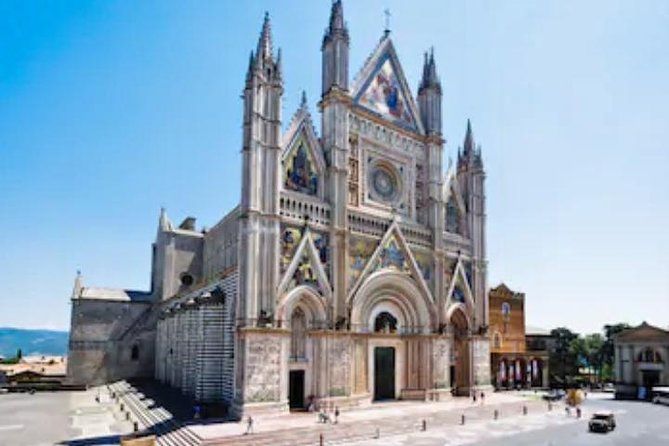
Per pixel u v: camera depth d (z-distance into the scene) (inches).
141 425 1711.4
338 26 2135.8
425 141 2460.6
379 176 2273.6
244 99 1851.6
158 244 3412.9
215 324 1846.7
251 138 1774.1
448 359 2301.9
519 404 2197.3
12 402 2391.7
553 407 2261.3
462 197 2655.0
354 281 2022.6
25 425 1744.6
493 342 3065.9
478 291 2554.1
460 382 2442.2
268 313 1702.8
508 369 2967.5
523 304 3257.9
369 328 2090.3
